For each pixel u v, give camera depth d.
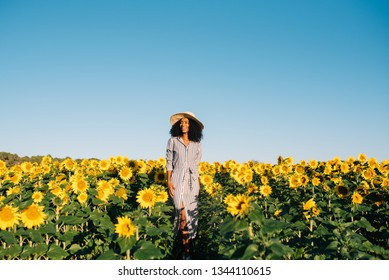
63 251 5.84
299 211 6.88
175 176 7.27
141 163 11.33
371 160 11.31
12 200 8.22
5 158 19.83
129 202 9.13
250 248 3.84
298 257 4.97
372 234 7.18
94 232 6.84
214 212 7.55
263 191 8.09
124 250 4.37
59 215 7.28
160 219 6.69
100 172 11.05
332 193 8.00
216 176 13.99
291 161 13.08
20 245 5.88
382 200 7.76
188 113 7.38
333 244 4.87
